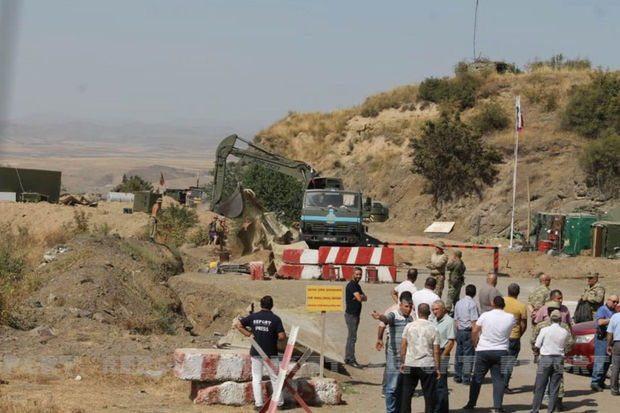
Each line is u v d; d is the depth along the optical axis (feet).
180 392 50.85
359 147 270.05
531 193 207.92
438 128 225.97
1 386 48.37
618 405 53.31
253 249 128.47
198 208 245.24
